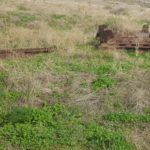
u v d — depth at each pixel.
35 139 8.94
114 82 11.66
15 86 11.20
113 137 8.96
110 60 14.09
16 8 25.44
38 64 13.02
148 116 9.95
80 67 12.91
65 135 9.12
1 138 8.95
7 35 16.61
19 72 11.95
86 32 19.81
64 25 21.58
